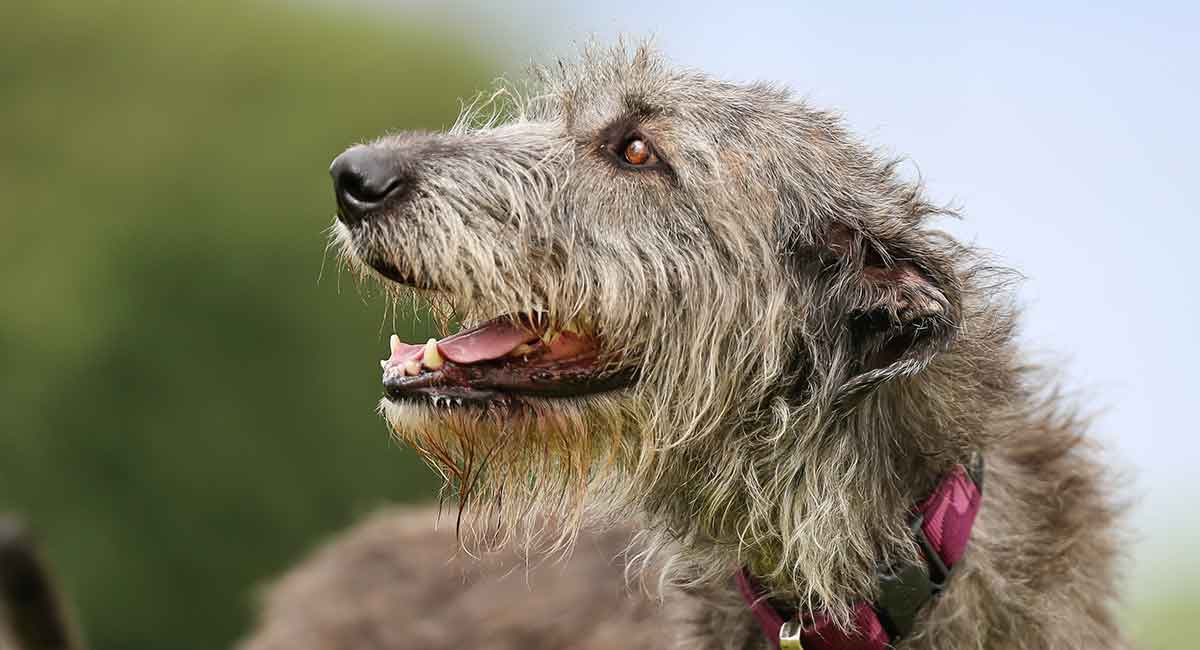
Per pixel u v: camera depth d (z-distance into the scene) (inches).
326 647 322.0
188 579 925.8
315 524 913.5
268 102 1031.0
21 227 968.9
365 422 911.0
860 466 215.5
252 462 910.4
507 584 305.3
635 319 223.9
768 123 228.5
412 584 322.0
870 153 235.6
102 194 978.7
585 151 230.2
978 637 214.4
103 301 931.3
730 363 224.4
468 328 229.1
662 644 253.1
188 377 931.3
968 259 229.6
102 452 928.3
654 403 226.1
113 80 1063.0
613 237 225.5
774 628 217.8
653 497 231.8
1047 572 218.8
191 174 980.6
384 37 1107.9
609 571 291.4
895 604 211.9
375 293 244.5
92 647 919.0
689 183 225.0
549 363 227.8
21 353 930.7
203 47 1068.5
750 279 223.0
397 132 245.1
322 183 979.3
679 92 231.0
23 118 1032.8
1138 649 247.6
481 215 223.9
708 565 229.1
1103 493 235.5
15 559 288.0
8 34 1080.8
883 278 218.2
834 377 218.1
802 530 216.1
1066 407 237.1
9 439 925.2
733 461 224.5
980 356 222.5
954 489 213.3
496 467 227.3
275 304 923.4
